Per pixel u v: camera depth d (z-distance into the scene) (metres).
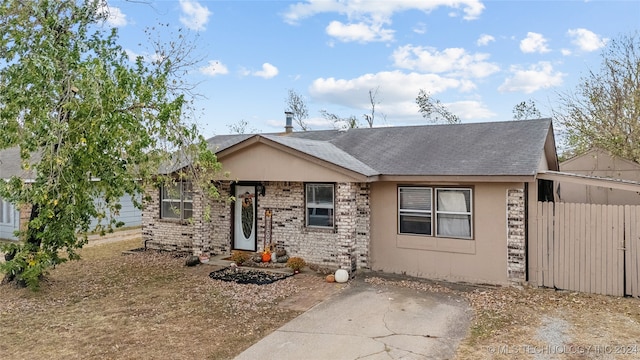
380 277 10.27
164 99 8.85
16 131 7.21
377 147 12.62
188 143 9.21
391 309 7.75
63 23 8.34
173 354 5.76
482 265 9.65
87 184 8.08
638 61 15.30
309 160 10.44
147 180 9.29
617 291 8.59
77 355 5.76
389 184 10.75
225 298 8.47
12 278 9.42
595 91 16.27
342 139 14.29
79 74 7.58
